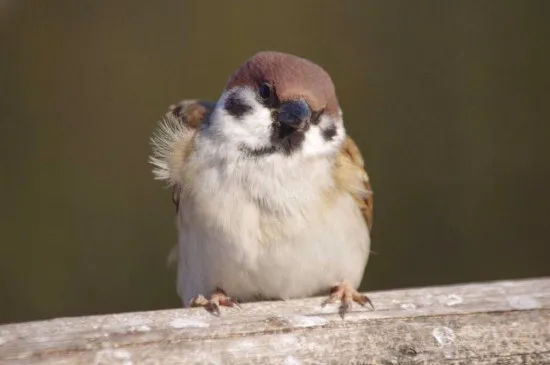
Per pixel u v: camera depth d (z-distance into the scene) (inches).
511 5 476.1
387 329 252.2
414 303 259.4
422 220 464.4
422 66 476.4
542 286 266.1
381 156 468.8
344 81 474.9
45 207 476.4
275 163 281.9
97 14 492.1
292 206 281.6
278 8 484.1
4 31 486.6
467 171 467.5
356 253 294.0
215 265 287.1
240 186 282.0
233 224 282.0
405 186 466.0
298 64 285.4
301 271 286.8
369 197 305.4
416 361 249.3
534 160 466.0
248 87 285.0
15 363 232.2
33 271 470.0
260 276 287.6
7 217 474.3
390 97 473.7
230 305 257.8
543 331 253.8
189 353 240.5
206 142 288.8
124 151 482.9
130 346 238.5
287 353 245.6
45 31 489.1
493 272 460.4
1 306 466.3
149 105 484.4
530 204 463.8
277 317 252.1
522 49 473.7
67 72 488.1
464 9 477.4
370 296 263.1
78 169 481.1
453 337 251.8
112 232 475.8
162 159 296.2
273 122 281.3
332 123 287.9
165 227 476.1
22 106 484.4
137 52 488.1
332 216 285.4
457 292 263.9
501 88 472.1
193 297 300.8
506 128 469.1
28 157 480.1
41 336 238.5
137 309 468.1
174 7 488.7
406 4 480.7
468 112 470.9
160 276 472.1
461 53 475.5
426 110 472.7
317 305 258.8
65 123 484.7
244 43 481.7
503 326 253.9
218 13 485.4
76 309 467.8
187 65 484.4
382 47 478.0
